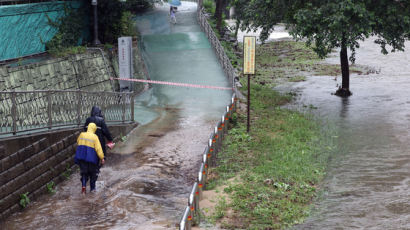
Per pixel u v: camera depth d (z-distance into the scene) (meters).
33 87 13.32
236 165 10.27
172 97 18.70
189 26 27.97
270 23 20.33
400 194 8.47
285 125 14.02
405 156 11.02
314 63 31.47
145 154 11.30
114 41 21.36
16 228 7.10
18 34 15.15
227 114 13.41
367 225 7.12
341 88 20.55
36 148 8.55
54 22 17.17
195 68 22.11
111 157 11.12
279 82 24.44
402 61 31.39
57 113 9.91
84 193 8.62
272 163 10.26
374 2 17.48
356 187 8.93
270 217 7.47
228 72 20.92
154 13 30.41
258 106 17.27
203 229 7.04
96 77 17.08
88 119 9.02
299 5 19.16
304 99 19.67
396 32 17.59
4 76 12.29
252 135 12.98
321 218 7.46
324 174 9.76
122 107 13.37
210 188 8.98
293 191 8.61
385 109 17.08
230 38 32.38
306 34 17.78
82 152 8.56
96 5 18.95
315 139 12.67
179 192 8.78
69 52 16.36
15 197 7.78
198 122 14.68
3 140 7.61
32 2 16.48
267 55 36.00
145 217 7.53
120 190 8.82
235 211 7.75
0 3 14.84
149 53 23.70
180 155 11.20
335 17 16.11
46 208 7.97
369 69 28.48
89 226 7.16
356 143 12.37
